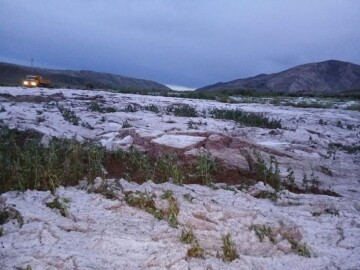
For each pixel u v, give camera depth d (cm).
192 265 340
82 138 820
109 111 1325
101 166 574
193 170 604
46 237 356
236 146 717
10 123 903
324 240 412
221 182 579
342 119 1645
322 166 715
